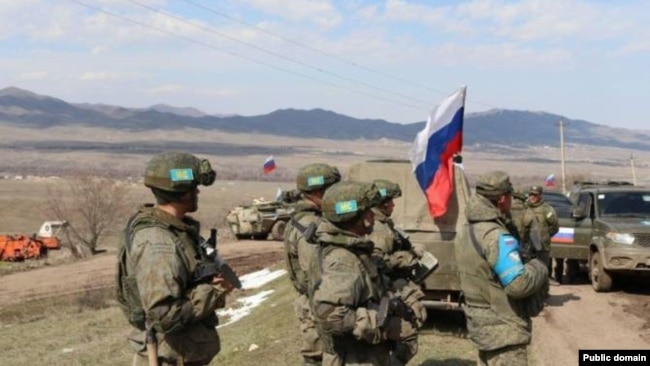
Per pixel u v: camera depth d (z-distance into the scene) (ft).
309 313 21.40
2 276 98.27
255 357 33.35
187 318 13.35
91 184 153.48
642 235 45.50
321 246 14.62
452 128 33.81
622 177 593.01
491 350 17.70
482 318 17.74
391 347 15.25
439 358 28.78
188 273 13.64
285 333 37.40
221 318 54.03
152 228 13.62
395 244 20.15
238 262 92.12
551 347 32.19
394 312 14.71
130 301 13.85
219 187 539.70
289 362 31.27
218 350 14.58
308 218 21.07
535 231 18.95
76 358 46.60
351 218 14.21
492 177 17.84
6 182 496.64
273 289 61.52
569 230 50.06
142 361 14.20
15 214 268.00
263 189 521.65
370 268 14.57
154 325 13.41
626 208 49.29
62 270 102.32
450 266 33.32
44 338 55.52
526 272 16.96
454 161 34.19
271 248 109.19
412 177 36.22
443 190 33.68
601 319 38.55
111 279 91.50
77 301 73.92
